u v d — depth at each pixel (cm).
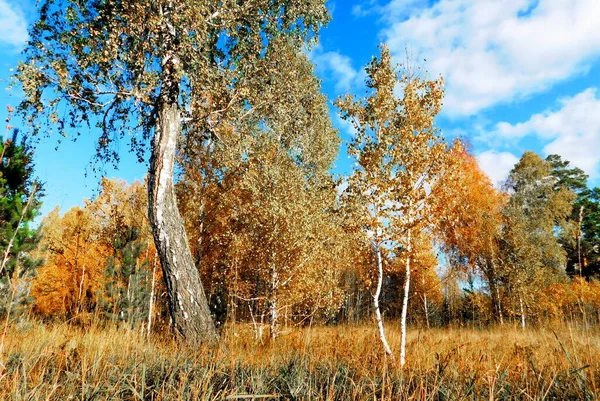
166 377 323
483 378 320
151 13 682
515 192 2709
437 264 1825
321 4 957
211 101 889
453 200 684
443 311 2380
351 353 471
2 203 708
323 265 1240
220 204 1380
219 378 336
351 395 303
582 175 3138
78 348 363
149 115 839
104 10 700
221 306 1162
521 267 1783
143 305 863
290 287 1120
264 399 284
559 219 2431
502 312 1950
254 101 961
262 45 930
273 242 1105
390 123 702
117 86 769
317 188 1276
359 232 692
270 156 1220
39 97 719
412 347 627
